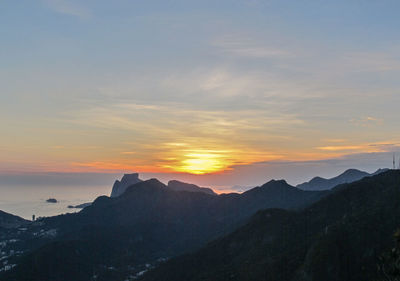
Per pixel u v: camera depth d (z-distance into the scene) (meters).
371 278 65.50
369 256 70.81
